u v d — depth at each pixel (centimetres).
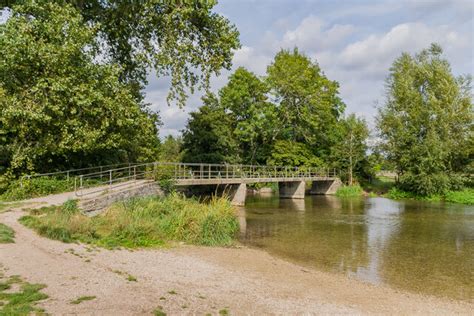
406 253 1257
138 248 1109
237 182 2673
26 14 1677
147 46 2092
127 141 2031
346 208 2606
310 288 864
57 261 796
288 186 3550
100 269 782
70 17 1672
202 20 1984
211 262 1042
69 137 1642
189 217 1400
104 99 1703
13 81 1622
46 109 1617
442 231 1669
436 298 840
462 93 3428
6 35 1502
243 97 3953
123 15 1956
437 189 3300
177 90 1984
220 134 3331
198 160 3219
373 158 4097
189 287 755
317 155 4400
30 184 1612
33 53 1528
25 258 789
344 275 1002
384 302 798
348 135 4178
